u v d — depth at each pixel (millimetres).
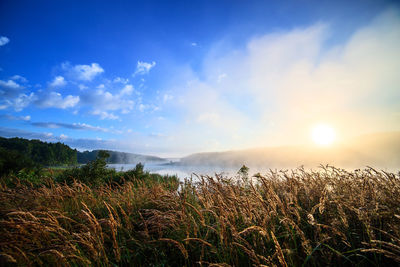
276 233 2631
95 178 10180
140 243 3045
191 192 4430
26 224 2355
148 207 4586
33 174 11516
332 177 3570
